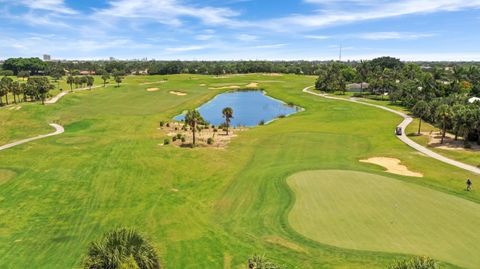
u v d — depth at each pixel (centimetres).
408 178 4819
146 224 3666
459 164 5528
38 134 7969
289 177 4825
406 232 3191
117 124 9031
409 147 6631
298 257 2911
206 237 3356
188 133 8162
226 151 6500
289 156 6069
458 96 9419
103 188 4691
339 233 3228
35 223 3706
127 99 13038
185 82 19338
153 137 7688
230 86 18225
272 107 12875
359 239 3108
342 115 10212
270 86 18262
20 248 3212
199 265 2886
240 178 4969
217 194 4447
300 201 3981
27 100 12100
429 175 4966
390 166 5444
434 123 8769
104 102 12300
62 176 5134
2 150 6562
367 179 4666
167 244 3238
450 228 3247
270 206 3959
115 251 2030
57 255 3088
